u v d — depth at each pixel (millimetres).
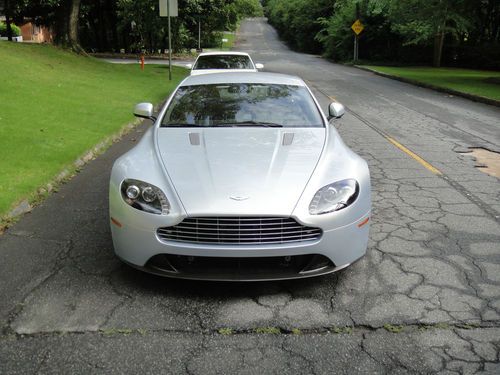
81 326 3076
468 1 23516
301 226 3328
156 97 13297
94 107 10672
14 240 4355
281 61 37406
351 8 38688
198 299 3410
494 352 2838
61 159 6664
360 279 3688
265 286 3590
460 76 23969
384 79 23531
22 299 3375
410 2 23906
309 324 3115
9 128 7941
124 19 37969
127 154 4062
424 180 6277
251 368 2697
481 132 9758
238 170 3615
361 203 3584
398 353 2830
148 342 2920
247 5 49031
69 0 20484
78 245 4262
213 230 3295
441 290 3527
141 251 3418
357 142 8609
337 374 2654
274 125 4496
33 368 2688
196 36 43750
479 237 4461
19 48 17562
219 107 4738
